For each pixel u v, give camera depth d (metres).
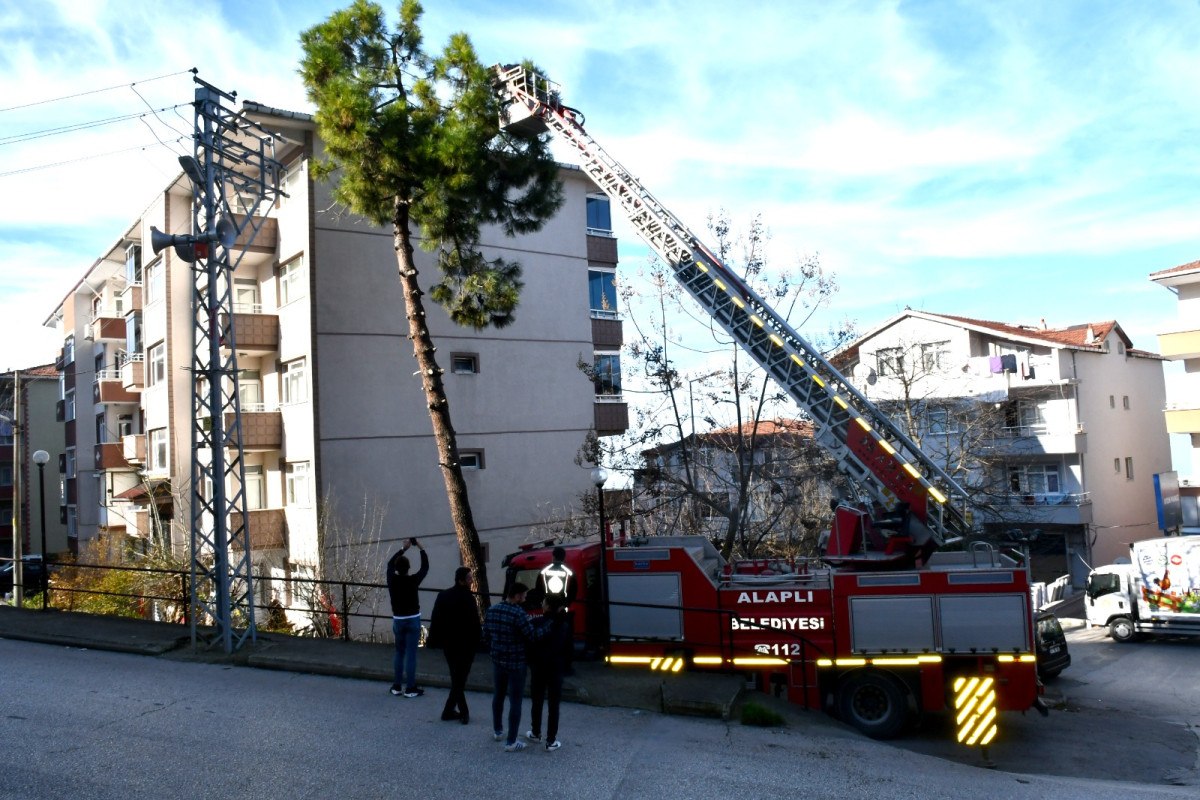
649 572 12.95
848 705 12.25
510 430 26.45
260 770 8.26
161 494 27.55
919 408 36.19
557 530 24.48
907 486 13.87
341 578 21.50
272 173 14.07
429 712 10.23
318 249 23.39
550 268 28.00
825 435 14.74
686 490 22.34
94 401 39.41
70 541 41.88
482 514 25.58
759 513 22.86
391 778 8.13
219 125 13.06
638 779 8.32
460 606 9.80
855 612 12.20
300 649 12.79
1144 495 43.00
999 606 11.86
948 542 13.46
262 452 25.53
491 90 17.52
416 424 24.48
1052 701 16.05
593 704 10.98
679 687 11.38
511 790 7.93
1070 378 38.25
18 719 9.61
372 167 16.48
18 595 22.89
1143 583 25.39
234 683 11.38
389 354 24.25
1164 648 24.33
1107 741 13.09
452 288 20.66
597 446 22.44
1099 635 27.25
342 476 23.19
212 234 12.63
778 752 9.43
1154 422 45.12
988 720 11.78
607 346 29.38
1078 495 38.03
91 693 10.75
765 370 15.33
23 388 49.00
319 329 23.22
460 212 17.14
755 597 12.57
